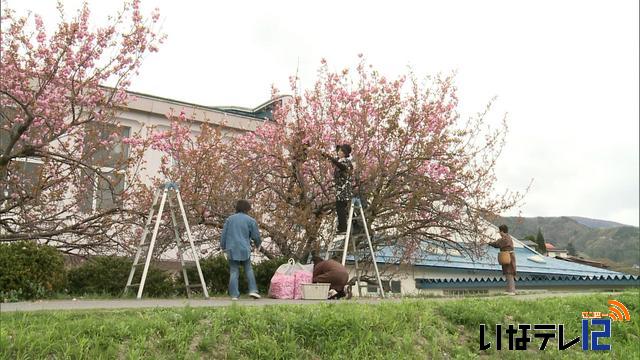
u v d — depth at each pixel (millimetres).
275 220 12281
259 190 12789
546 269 22266
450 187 12875
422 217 13180
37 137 11391
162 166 12484
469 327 7133
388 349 5902
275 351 5285
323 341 5703
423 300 8367
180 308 6328
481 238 13266
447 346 6469
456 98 13875
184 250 11570
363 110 12789
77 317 5586
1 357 4379
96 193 13008
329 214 12703
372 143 12695
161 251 11828
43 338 4707
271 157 12844
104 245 11875
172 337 5121
